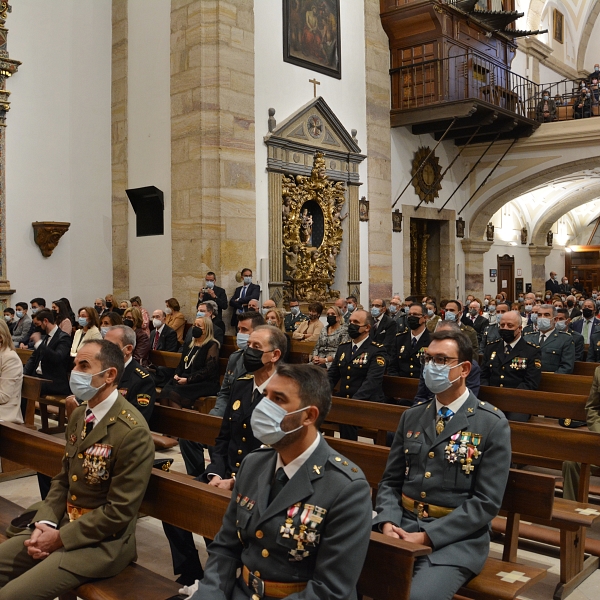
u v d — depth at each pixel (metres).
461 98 16.41
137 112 13.31
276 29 13.37
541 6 22.36
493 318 14.73
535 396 5.96
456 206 18.98
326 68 14.49
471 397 3.56
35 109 12.63
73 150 13.25
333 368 6.92
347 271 14.96
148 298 13.20
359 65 15.39
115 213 13.73
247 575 2.68
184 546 4.11
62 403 7.59
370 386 6.43
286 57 13.55
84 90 13.40
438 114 15.52
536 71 22.19
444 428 3.51
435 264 19.00
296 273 13.79
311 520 2.52
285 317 12.50
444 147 18.39
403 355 7.53
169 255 12.78
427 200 17.73
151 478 3.63
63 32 13.08
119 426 3.45
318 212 14.46
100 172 13.66
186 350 7.65
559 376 6.96
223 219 12.19
